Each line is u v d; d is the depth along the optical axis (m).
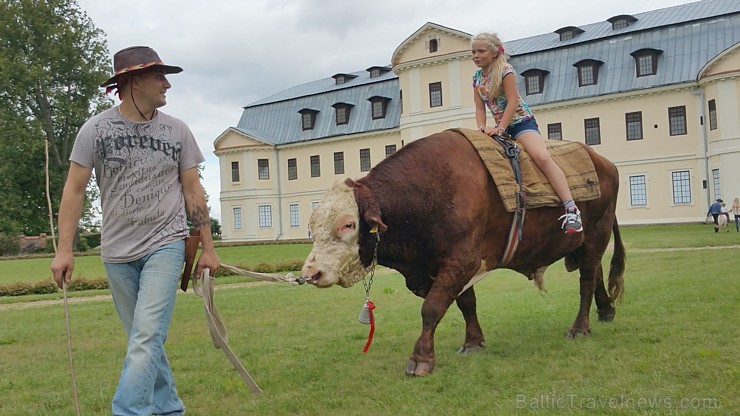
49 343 8.72
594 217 7.13
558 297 10.26
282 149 62.12
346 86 60.22
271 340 7.87
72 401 5.41
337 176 59.38
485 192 5.90
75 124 46.56
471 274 5.80
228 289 16.95
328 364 6.31
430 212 5.67
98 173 4.18
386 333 7.84
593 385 4.97
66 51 45.50
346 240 5.38
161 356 4.49
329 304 11.30
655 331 6.82
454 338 7.25
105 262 4.25
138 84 4.16
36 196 47.50
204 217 4.46
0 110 43.66
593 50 47.62
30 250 48.00
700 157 43.50
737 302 8.20
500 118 6.59
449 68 50.06
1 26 43.62
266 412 4.80
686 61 44.06
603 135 46.69
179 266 4.22
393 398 4.94
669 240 25.73
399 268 5.93
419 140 5.96
